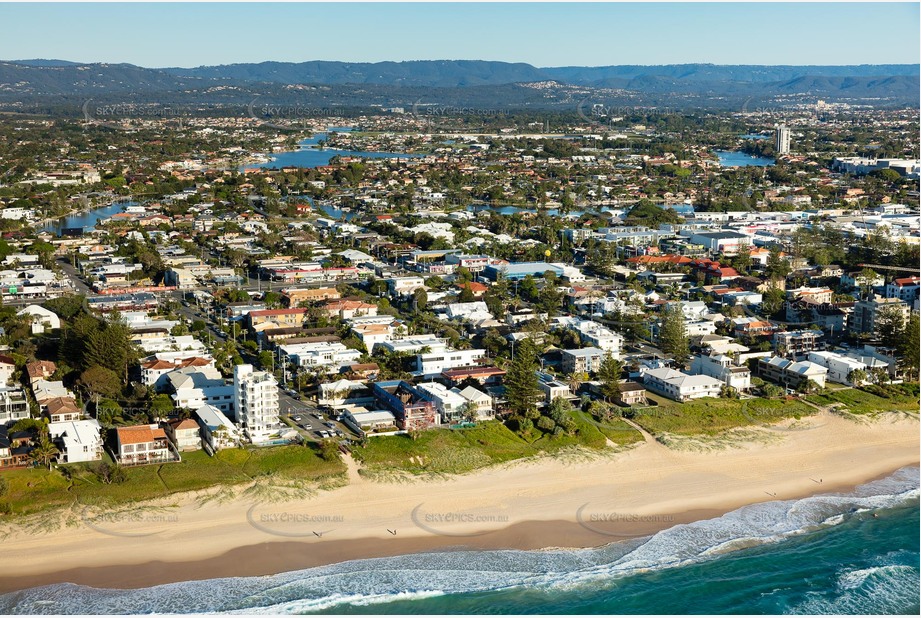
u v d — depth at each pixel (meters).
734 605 168.38
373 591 167.62
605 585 173.00
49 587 166.00
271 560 176.62
